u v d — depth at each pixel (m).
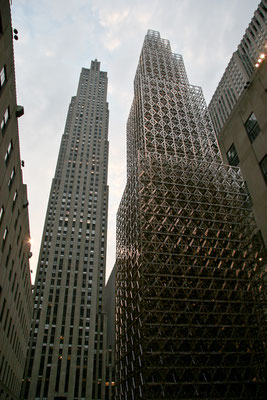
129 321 58.47
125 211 76.69
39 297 114.81
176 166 67.94
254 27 122.88
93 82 195.88
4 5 25.59
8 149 32.28
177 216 58.66
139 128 81.88
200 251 57.03
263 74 51.19
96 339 118.31
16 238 41.16
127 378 53.69
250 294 53.97
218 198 63.62
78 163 153.75
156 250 54.12
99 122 174.62
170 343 48.06
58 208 136.62
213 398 43.31
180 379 43.88
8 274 38.88
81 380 100.25
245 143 56.34
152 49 104.00
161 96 85.12
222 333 49.34
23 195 42.41
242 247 58.47
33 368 98.12
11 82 29.95
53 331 106.75
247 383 45.69
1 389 43.88
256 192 53.09
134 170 70.19
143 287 49.88
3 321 39.66
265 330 50.03
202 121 84.69
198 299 50.62
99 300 131.38
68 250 125.81
